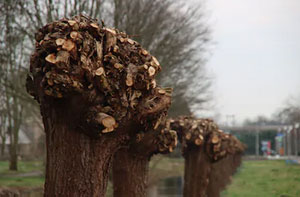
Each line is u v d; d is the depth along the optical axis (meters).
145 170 6.41
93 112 4.14
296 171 29.61
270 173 30.75
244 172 34.78
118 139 4.55
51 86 3.91
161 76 19.98
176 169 44.00
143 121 4.76
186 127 9.75
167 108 5.11
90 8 17.12
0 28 17.14
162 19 19.17
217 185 14.61
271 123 93.62
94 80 4.10
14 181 24.75
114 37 4.40
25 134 61.75
